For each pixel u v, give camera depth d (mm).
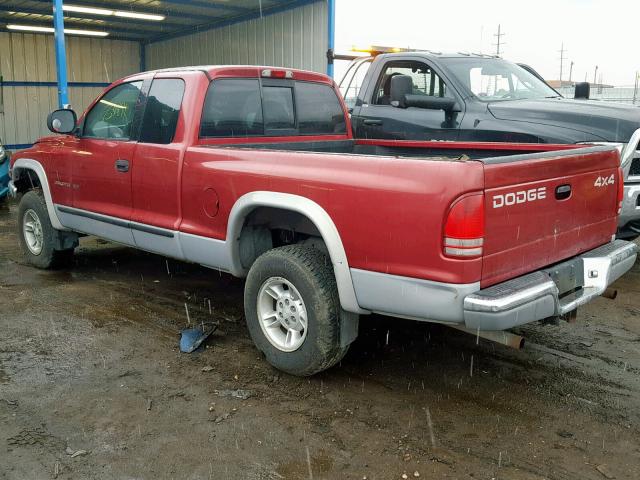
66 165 5430
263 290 3785
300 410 3373
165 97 4547
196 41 19406
